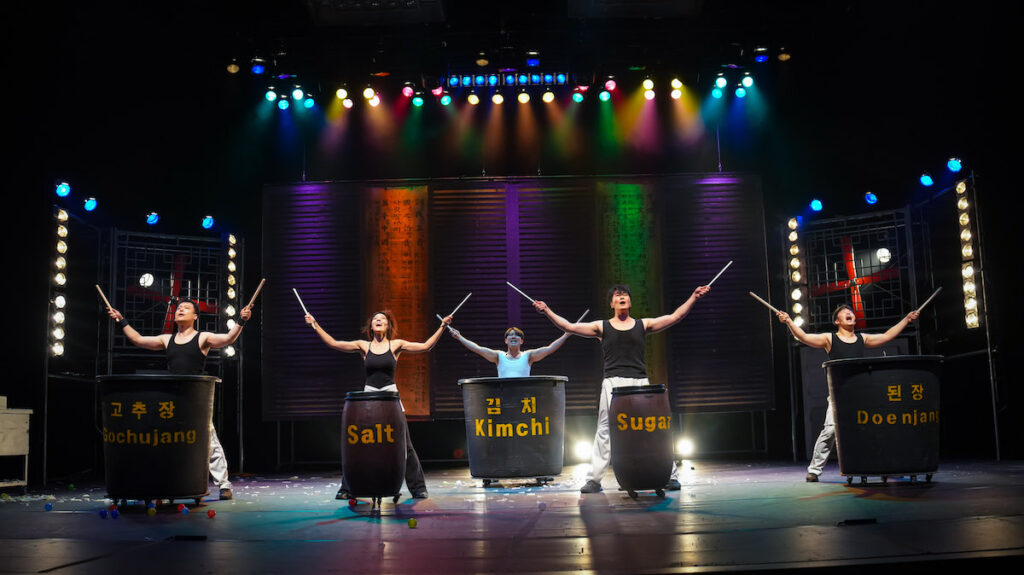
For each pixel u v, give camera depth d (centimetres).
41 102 827
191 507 552
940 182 922
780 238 1012
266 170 1024
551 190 1010
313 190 1009
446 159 1040
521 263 998
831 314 965
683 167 1035
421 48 934
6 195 800
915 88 930
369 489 509
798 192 1013
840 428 587
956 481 593
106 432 539
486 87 1003
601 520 443
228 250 967
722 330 990
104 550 370
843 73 970
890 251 956
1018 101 838
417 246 1002
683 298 995
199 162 997
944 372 950
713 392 983
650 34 930
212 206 1002
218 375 967
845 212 991
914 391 570
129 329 616
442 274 996
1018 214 848
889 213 939
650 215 1007
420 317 990
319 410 980
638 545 358
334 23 905
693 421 1042
